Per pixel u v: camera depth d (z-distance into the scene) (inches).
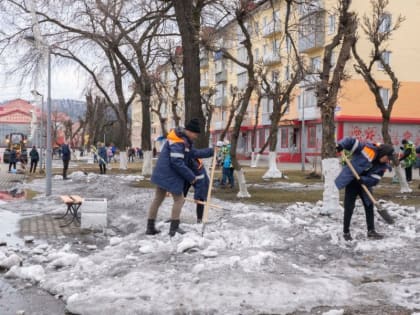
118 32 912.9
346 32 444.8
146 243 288.7
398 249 296.2
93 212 376.8
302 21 733.9
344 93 1206.9
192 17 614.9
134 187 716.7
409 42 1483.8
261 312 192.9
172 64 956.6
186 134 321.1
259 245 292.0
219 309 193.8
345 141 318.3
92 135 2181.3
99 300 201.8
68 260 263.3
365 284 229.3
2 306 204.2
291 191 655.1
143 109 988.6
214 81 2284.7
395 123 1493.6
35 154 1167.6
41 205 518.9
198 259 251.0
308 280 223.5
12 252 290.8
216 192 633.0
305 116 1598.2
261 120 1920.5
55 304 207.2
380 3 787.4
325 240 313.7
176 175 312.3
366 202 322.0
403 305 203.6
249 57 562.3
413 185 759.1
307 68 1038.4
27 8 804.0
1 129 3006.9
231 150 569.6
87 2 825.5
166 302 198.8
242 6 551.2
